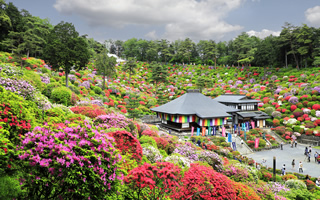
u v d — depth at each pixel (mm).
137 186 6004
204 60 109062
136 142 9125
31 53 55219
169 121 39188
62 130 5402
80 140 5227
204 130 32875
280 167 25469
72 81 43219
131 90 61500
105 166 5141
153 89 71375
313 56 64750
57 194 4637
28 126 5973
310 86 49625
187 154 16844
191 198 6957
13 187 4422
